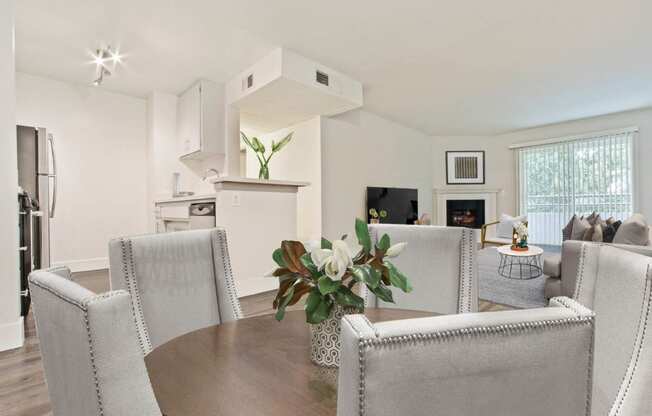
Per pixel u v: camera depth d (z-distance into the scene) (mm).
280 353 840
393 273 750
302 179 5004
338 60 3668
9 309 2102
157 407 497
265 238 3410
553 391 365
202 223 3398
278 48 3371
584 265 887
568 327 367
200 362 789
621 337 677
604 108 5465
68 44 3271
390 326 340
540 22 2961
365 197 5586
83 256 4309
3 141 2127
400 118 6078
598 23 2982
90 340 443
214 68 3820
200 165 4809
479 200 7250
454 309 1345
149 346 1064
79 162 4293
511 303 3018
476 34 3156
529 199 6805
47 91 4082
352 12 2787
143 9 2719
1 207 2104
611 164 5789
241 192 3238
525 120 6199
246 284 3246
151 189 4559
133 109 4707
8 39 2152
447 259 1388
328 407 598
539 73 4070
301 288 755
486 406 347
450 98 4949
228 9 2723
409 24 2975
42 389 1625
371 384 321
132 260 1091
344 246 695
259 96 3883
